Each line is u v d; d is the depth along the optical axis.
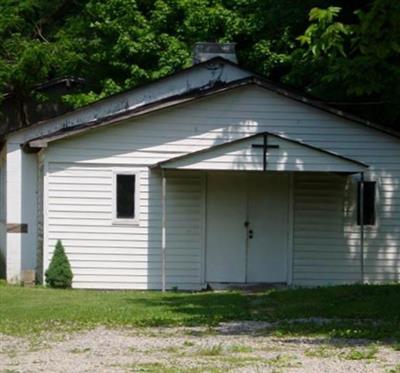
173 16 34.91
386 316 16.84
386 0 14.95
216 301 19.97
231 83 23.69
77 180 23.61
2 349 12.78
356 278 24.42
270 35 32.88
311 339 13.77
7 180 25.30
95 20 36.12
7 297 20.47
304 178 24.42
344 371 10.57
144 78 33.78
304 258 24.38
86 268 23.61
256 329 15.21
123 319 16.58
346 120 24.17
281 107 24.00
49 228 23.52
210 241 24.05
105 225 23.67
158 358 11.72
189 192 23.95
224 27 33.88
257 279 24.17
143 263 23.73
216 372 10.45
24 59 33.69
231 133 23.88
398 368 10.77
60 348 12.85
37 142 23.25
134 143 23.72
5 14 35.06
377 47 15.38
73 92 35.59
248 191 24.23
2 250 27.88
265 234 24.28
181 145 23.78
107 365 11.11
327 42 15.61
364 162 24.31
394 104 26.22
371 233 24.55
